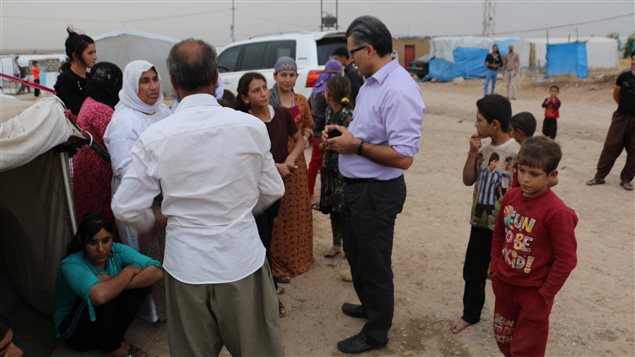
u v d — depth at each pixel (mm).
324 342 3371
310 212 4297
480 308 3420
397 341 3348
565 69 22938
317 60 8961
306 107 4613
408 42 42562
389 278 3086
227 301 2172
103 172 3441
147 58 18391
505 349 2861
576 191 6555
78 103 4453
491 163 3078
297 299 3934
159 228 2373
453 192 6613
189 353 2244
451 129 11656
